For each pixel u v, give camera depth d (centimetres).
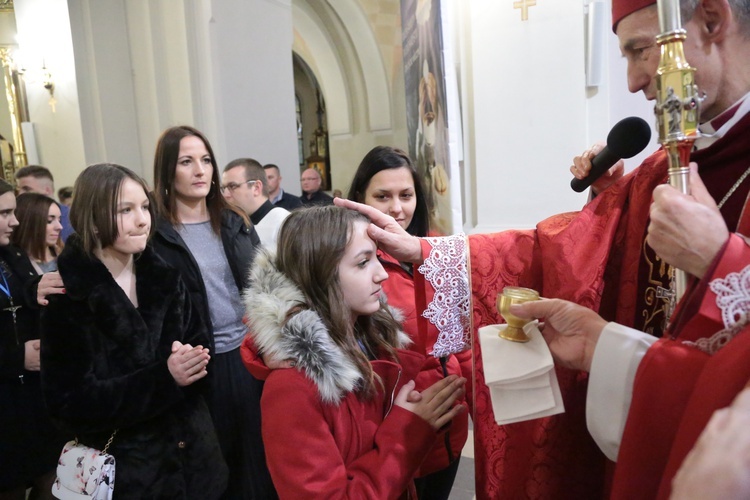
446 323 127
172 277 171
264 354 109
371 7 944
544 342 88
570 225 115
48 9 537
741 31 86
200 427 169
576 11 274
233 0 477
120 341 153
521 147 292
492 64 292
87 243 153
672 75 73
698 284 72
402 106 995
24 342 212
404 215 182
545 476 112
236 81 482
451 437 152
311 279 111
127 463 153
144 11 494
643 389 75
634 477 75
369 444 111
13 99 600
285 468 100
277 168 487
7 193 225
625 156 106
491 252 123
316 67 1079
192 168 217
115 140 515
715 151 94
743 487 43
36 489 231
